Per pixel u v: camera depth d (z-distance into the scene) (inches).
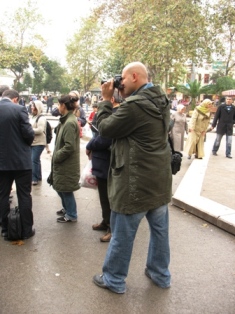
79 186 178.9
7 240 161.5
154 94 108.3
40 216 194.5
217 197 229.5
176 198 221.1
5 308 109.5
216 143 425.4
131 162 107.1
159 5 607.8
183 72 774.5
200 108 378.0
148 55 617.0
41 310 109.0
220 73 1755.7
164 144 112.1
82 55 1646.2
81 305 112.0
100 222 186.4
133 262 142.0
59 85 2434.8
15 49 1277.1
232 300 117.5
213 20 658.8
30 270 133.6
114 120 104.9
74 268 136.1
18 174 158.7
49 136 264.4
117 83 114.5
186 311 110.8
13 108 153.6
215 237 171.9
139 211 109.4
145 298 117.0
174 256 149.6
